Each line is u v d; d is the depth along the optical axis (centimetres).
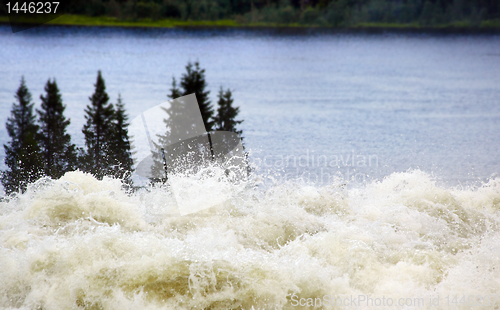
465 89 3078
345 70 3756
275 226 354
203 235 333
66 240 302
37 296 268
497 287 275
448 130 1917
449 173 833
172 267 280
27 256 283
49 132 2103
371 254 304
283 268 284
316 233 347
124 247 290
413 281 284
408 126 2088
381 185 444
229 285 275
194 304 269
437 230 359
